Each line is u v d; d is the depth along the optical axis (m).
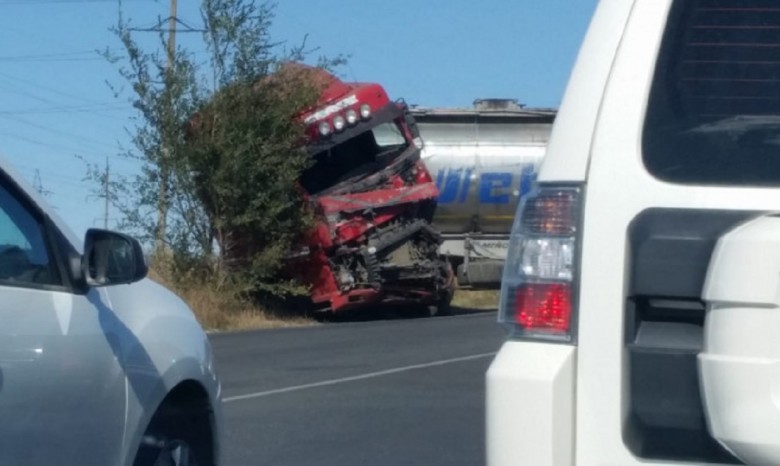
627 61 3.60
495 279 30.45
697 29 3.64
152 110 24.89
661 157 3.51
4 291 4.52
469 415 10.97
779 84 3.56
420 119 30.91
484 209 30.53
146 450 5.44
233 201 24.52
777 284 3.20
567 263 3.56
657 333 3.46
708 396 3.31
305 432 10.12
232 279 24.64
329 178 25.83
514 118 30.84
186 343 5.70
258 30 25.06
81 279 4.92
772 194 3.39
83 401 4.82
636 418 3.45
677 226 3.43
